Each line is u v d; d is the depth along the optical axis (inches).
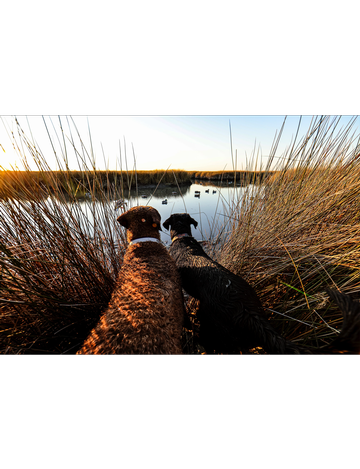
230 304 55.8
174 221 101.3
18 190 59.4
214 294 59.9
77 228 67.3
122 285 48.1
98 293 64.6
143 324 37.9
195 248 86.5
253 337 50.6
